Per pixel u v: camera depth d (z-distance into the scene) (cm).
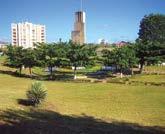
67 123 2141
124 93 4834
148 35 17862
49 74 8700
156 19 17700
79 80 7138
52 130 1717
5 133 1527
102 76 8456
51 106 3262
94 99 4272
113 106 3738
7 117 2016
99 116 2969
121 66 8219
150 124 2716
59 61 7562
